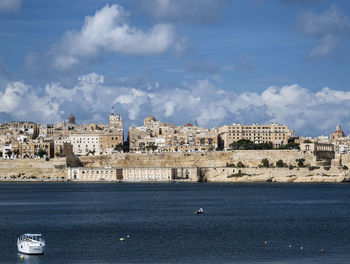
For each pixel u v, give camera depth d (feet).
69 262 512.22
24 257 530.68
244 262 511.40
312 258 526.16
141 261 515.91
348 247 574.56
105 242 603.26
